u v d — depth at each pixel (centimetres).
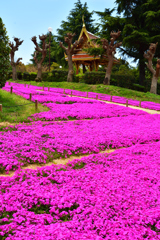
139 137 962
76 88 3019
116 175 580
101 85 3023
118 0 3372
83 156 761
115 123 1245
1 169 580
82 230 373
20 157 662
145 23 3494
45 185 511
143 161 702
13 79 4109
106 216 406
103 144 865
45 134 909
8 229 359
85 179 549
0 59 1334
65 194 469
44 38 3509
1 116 1118
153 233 378
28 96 1766
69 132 969
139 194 489
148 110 1942
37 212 426
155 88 2988
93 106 1762
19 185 492
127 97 2602
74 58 3969
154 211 426
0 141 758
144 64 3500
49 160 690
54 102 1802
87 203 452
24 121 1126
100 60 3734
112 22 3309
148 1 3131
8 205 421
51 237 342
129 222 397
